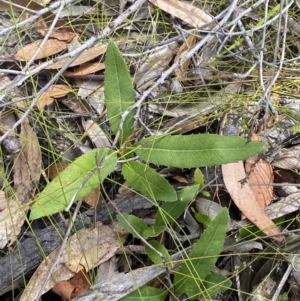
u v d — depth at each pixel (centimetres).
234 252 34
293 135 38
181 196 33
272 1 43
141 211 35
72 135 37
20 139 35
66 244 33
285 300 33
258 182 36
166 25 42
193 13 41
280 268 35
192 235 35
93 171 30
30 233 33
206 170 36
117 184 36
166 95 39
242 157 31
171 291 32
